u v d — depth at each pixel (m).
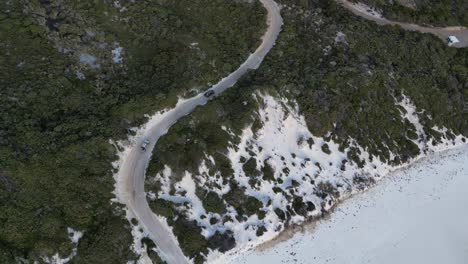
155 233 66.94
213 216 70.38
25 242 59.53
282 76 84.00
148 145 73.12
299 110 82.75
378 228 76.25
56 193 64.06
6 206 60.78
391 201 80.44
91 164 67.88
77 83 79.25
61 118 72.88
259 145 78.12
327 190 78.19
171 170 71.12
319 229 74.69
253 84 81.50
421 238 75.94
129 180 69.81
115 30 89.50
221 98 78.88
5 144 66.12
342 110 84.69
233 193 72.44
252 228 70.75
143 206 68.38
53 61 81.00
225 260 67.81
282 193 75.25
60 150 67.19
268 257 69.88
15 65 79.06
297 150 80.69
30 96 74.19
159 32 89.06
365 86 87.38
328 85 85.00
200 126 75.25
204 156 73.06
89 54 84.25
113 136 71.19
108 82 80.50
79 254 61.19
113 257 62.53
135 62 84.75
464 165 88.25
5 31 82.81
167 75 81.62
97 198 66.06
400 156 86.06
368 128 85.94
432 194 82.50
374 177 82.38
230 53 87.62
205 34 90.25
